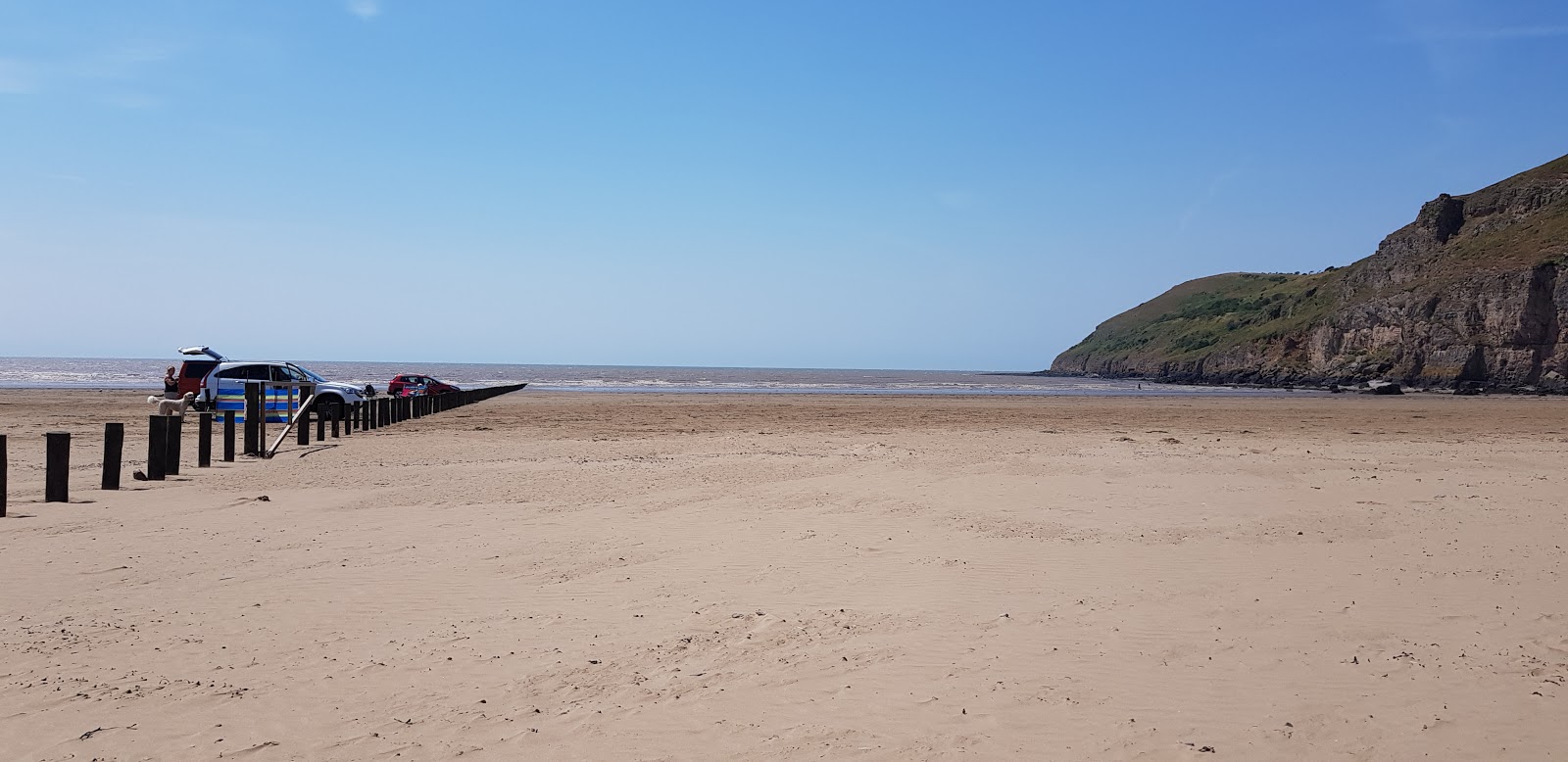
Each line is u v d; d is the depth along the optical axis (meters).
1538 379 97.44
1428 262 121.94
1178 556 9.48
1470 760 4.71
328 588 8.24
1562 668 6.05
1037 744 4.90
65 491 12.95
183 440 23.31
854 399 61.25
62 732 5.05
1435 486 14.70
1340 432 30.88
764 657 6.33
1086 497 13.40
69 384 71.44
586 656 6.36
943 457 18.83
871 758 4.74
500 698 5.58
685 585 8.34
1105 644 6.57
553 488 14.59
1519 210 117.94
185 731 5.09
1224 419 40.38
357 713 5.35
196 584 8.36
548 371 196.00
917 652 6.41
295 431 27.06
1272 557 9.45
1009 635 6.81
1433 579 8.50
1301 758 4.74
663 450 21.38
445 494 13.95
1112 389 106.12
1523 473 16.55
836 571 8.85
